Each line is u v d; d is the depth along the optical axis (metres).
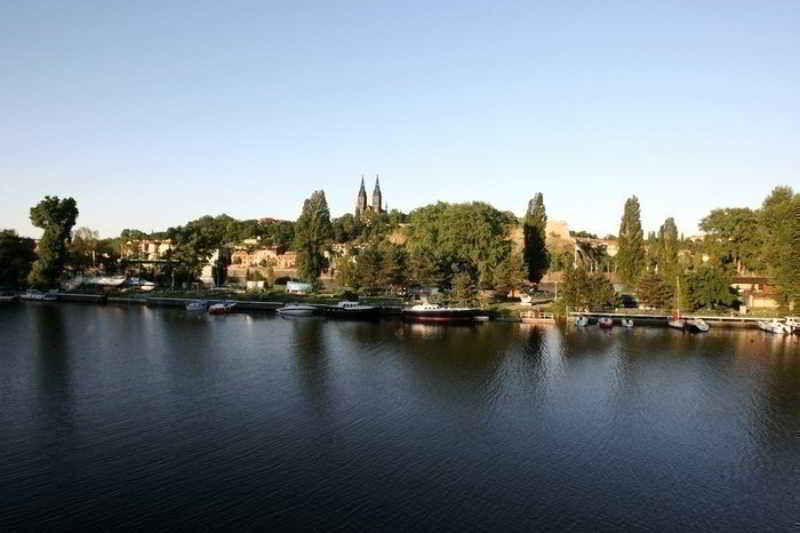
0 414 54.88
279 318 127.69
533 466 44.31
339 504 37.50
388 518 35.81
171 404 58.41
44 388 64.06
